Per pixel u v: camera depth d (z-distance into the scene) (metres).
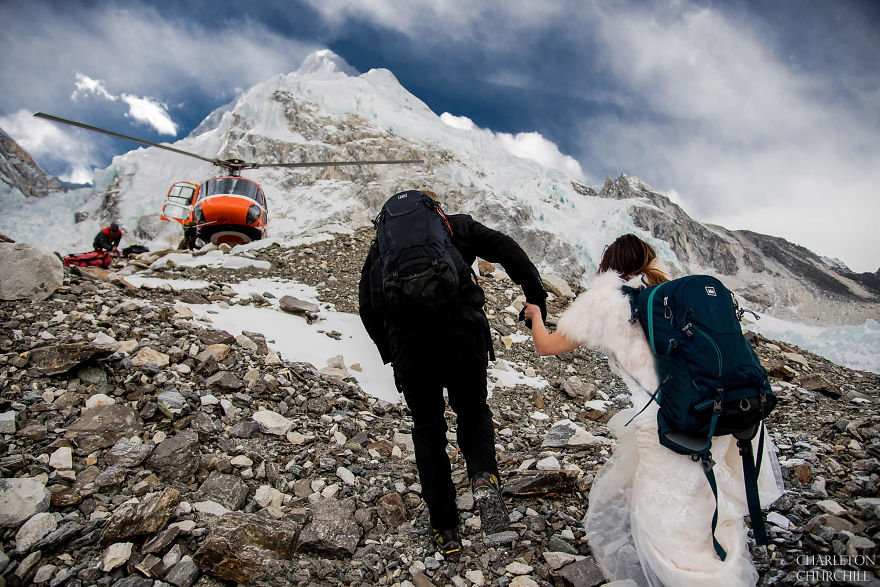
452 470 3.78
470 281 2.74
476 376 2.79
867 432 3.95
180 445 3.37
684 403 2.05
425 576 2.67
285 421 3.99
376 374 5.50
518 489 3.34
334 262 9.47
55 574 2.44
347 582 2.61
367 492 3.36
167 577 2.46
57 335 4.41
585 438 4.16
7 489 2.75
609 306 2.29
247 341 5.12
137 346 4.48
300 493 3.32
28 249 5.18
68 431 3.38
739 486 2.25
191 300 6.42
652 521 2.16
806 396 5.48
